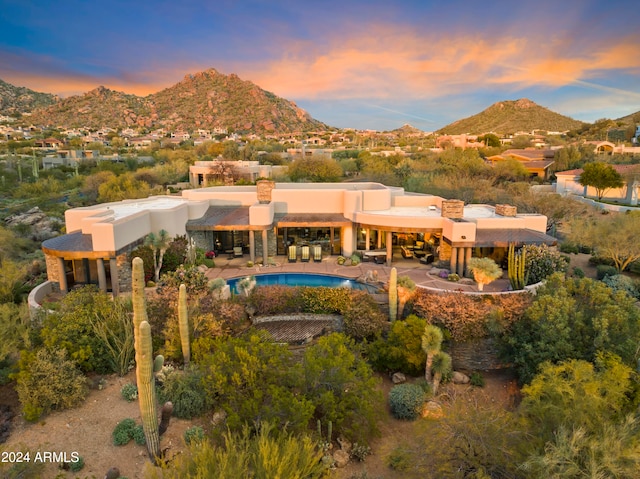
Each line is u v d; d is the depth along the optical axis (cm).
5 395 1639
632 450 1041
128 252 2452
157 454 1327
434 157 8062
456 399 1612
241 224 2923
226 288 2262
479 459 1222
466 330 2041
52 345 1714
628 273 2975
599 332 1800
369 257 3061
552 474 1075
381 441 1636
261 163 8569
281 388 1512
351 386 1630
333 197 3347
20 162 9050
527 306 2069
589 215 4453
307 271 2773
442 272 2678
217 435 1387
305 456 1119
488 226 2852
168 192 6203
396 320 2180
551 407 1365
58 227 4691
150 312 1981
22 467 1152
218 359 1600
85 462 1317
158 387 1667
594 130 16062
